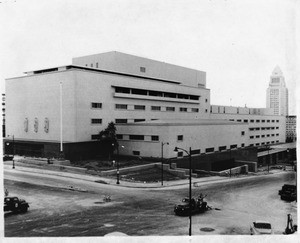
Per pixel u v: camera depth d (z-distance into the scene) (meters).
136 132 64.25
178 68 97.50
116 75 68.00
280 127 124.94
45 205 31.61
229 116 103.19
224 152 75.50
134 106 72.50
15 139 72.19
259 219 29.70
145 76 80.44
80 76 61.16
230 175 61.22
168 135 59.72
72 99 60.44
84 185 42.00
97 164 55.84
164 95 80.81
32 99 68.56
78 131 60.81
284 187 40.75
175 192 40.84
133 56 82.19
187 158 63.56
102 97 65.25
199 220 28.41
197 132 67.94
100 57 79.62
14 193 36.47
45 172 50.56
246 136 87.81
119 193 38.38
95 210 30.14
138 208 31.53
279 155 111.62
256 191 45.81
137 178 48.69
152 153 61.66
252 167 76.19
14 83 72.19
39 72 70.88
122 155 65.94
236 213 32.12
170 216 29.09
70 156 59.66
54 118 64.19
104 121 65.69
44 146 64.44
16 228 23.95
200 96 92.56
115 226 25.12
